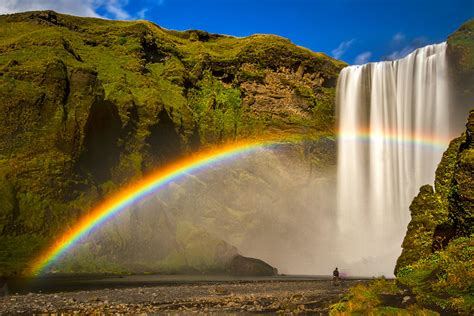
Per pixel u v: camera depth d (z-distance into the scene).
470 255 20.72
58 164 62.75
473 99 76.38
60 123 66.44
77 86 72.50
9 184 57.03
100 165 70.69
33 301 26.39
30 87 67.88
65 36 90.62
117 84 82.62
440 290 18.58
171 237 69.19
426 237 30.55
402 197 87.69
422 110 84.75
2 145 61.72
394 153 89.88
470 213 23.56
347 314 17.70
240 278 55.59
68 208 60.44
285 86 107.38
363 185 95.19
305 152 99.12
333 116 105.69
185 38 124.19
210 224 80.56
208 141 94.69
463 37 78.69
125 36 98.56
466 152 24.81
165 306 24.92
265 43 112.00
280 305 24.80
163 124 83.75
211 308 23.92
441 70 81.25
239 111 101.88
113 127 74.31
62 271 52.12
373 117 95.75
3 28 87.19
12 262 49.31
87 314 21.62
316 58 111.88
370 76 97.75
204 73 105.56
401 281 23.58
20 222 54.69
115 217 65.19
